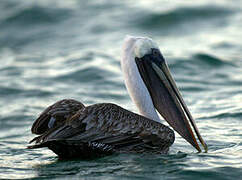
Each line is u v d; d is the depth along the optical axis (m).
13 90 17.86
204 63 20.61
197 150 10.82
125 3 32.09
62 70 20.27
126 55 11.38
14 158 10.62
